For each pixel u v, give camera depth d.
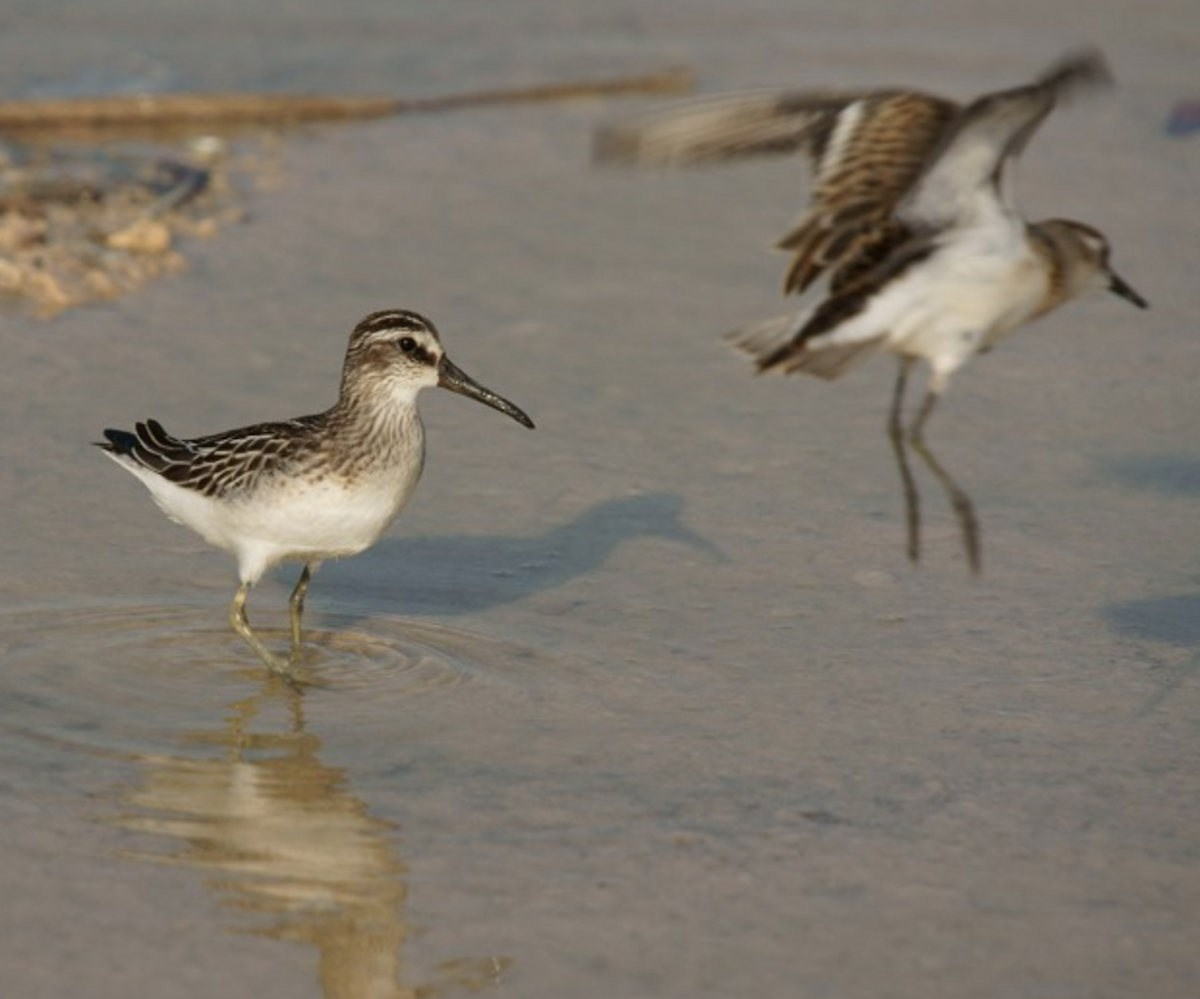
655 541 14.88
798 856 10.39
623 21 32.25
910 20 32.75
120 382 17.33
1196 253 21.97
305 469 12.16
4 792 10.85
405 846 10.44
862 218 11.42
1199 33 32.44
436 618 13.52
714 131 11.30
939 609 13.77
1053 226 11.89
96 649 12.84
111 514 15.00
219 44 29.42
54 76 26.75
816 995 9.15
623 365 18.47
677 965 9.37
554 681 12.57
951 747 11.73
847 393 18.05
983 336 11.84
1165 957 9.55
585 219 22.73
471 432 16.91
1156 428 17.34
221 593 13.86
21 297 19.17
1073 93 10.39
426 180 23.80
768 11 33.25
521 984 9.19
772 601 13.87
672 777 11.27
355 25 31.23
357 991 9.10
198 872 10.12
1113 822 10.86
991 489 15.98
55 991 9.02
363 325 12.43
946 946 9.59
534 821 10.72
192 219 21.81
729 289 20.56
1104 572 14.44
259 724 11.88
